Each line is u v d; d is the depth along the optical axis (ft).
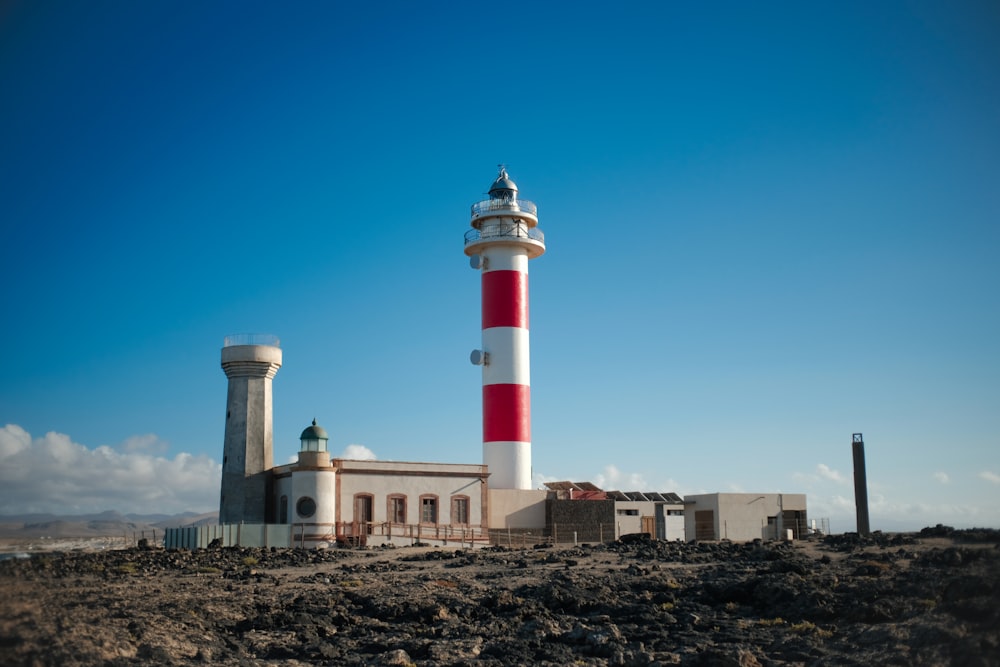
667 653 78.18
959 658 61.31
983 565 67.82
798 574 105.91
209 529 179.01
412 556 155.74
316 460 191.52
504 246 229.66
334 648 81.25
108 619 79.61
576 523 217.77
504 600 101.60
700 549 148.56
